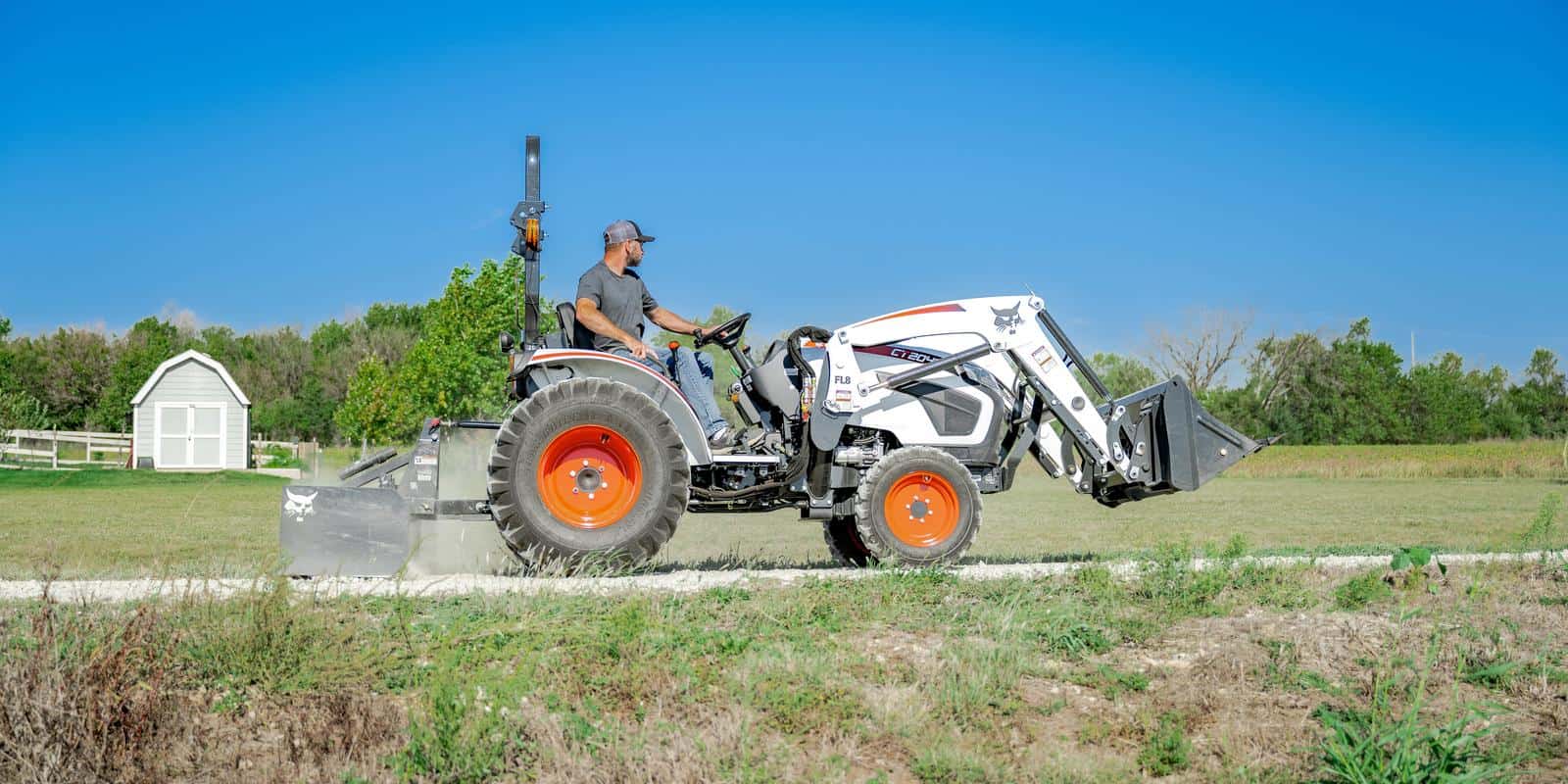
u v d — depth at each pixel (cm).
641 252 751
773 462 728
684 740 407
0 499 1938
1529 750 422
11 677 404
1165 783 400
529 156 752
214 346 7338
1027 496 2288
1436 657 509
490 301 3319
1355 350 6269
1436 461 3881
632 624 494
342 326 8069
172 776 395
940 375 766
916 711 440
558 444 668
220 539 1212
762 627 525
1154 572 647
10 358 6072
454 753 394
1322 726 443
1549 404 6469
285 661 462
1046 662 503
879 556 710
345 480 689
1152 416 788
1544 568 700
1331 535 1416
